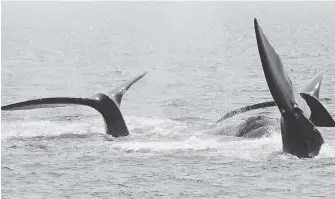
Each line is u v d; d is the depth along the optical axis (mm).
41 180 55156
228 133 71188
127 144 67625
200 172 57062
